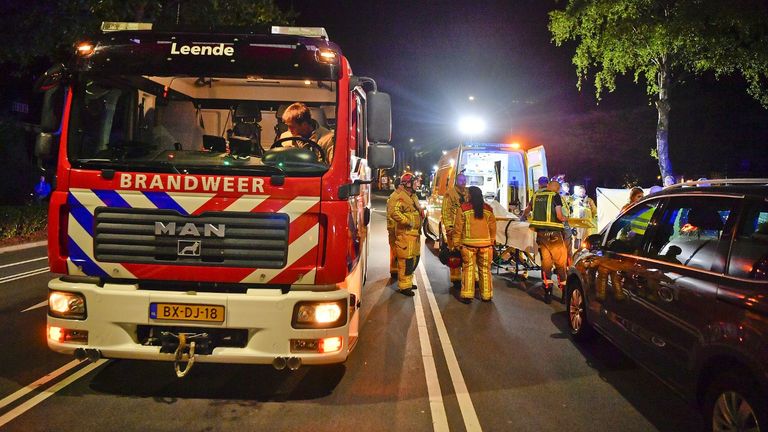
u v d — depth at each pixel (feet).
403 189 28.99
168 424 13.55
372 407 14.89
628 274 16.72
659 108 50.29
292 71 15.39
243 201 13.91
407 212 28.71
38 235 52.31
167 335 13.69
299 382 16.49
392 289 30.66
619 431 13.82
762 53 41.75
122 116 16.01
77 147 14.46
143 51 15.23
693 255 13.89
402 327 22.91
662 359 14.40
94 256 13.97
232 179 13.89
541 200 28.50
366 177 21.17
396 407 14.94
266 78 15.60
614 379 17.34
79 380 16.16
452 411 14.78
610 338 17.99
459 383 16.75
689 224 14.55
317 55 15.47
